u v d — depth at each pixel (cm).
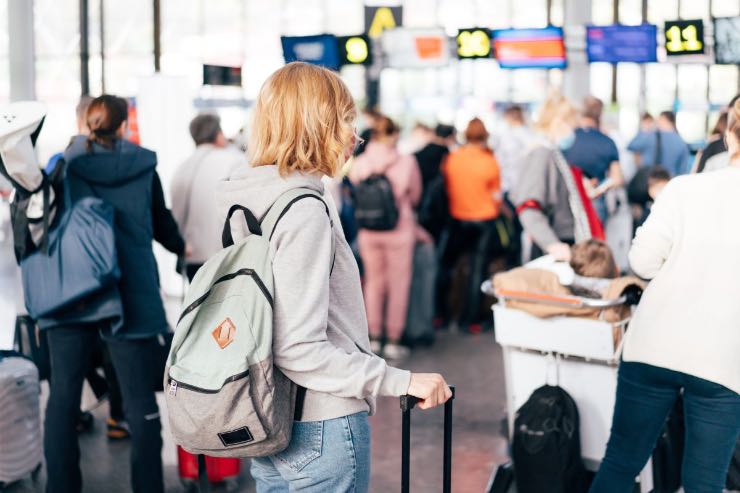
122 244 373
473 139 750
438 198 764
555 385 372
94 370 478
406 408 201
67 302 355
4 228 667
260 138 207
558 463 357
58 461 366
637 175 720
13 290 620
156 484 379
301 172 205
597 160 550
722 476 293
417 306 717
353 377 196
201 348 200
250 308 195
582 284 369
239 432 195
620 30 726
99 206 364
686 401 296
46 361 433
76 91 1288
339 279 207
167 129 791
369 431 208
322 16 1363
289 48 758
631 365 303
